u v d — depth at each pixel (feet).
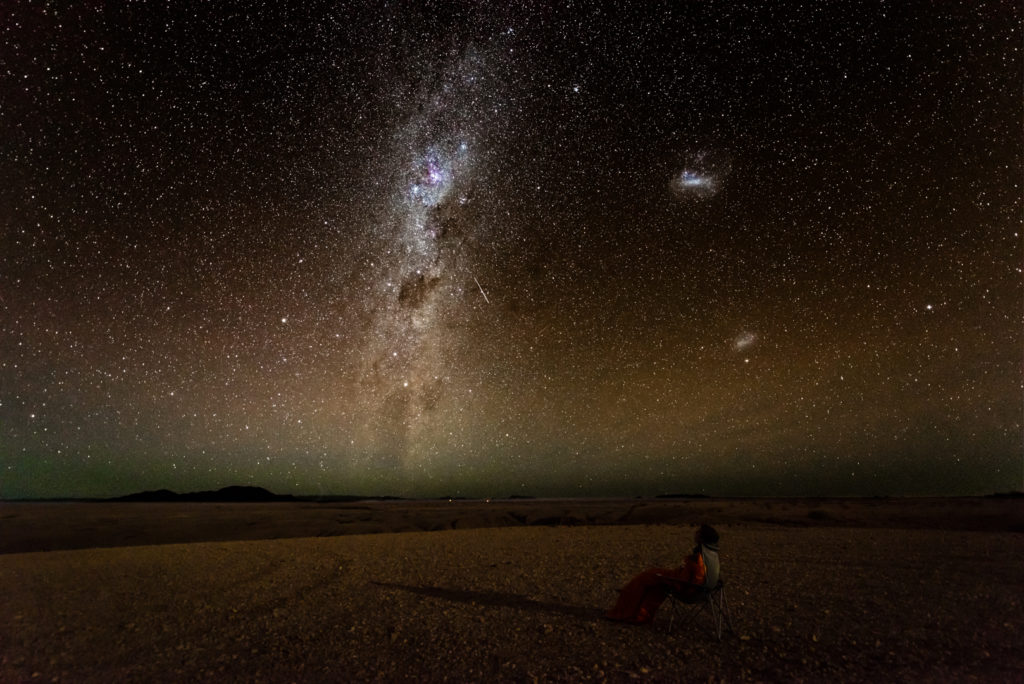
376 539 52.24
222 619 23.20
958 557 35.63
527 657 17.87
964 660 16.63
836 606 23.54
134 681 16.34
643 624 21.49
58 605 26.03
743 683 15.28
